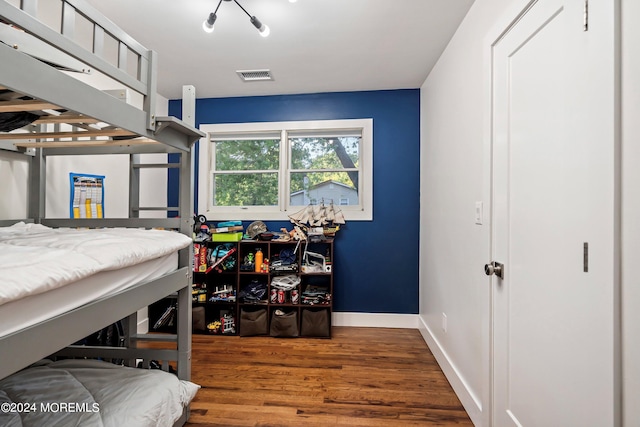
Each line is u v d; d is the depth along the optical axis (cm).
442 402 189
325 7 191
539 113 120
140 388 135
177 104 346
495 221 154
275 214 331
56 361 174
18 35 91
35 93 78
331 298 293
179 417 146
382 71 278
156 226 181
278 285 295
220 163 349
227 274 318
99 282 106
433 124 269
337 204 334
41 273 83
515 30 137
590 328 94
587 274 96
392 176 320
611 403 86
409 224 319
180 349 168
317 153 338
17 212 187
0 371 72
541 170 119
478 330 170
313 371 225
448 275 223
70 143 163
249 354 254
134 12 194
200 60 257
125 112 116
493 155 156
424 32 217
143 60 129
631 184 81
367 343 277
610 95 86
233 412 177
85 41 222
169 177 347
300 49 240
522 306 132
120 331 188
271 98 334
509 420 141
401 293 320
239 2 186
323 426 166
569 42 103
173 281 153
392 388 203
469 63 188
